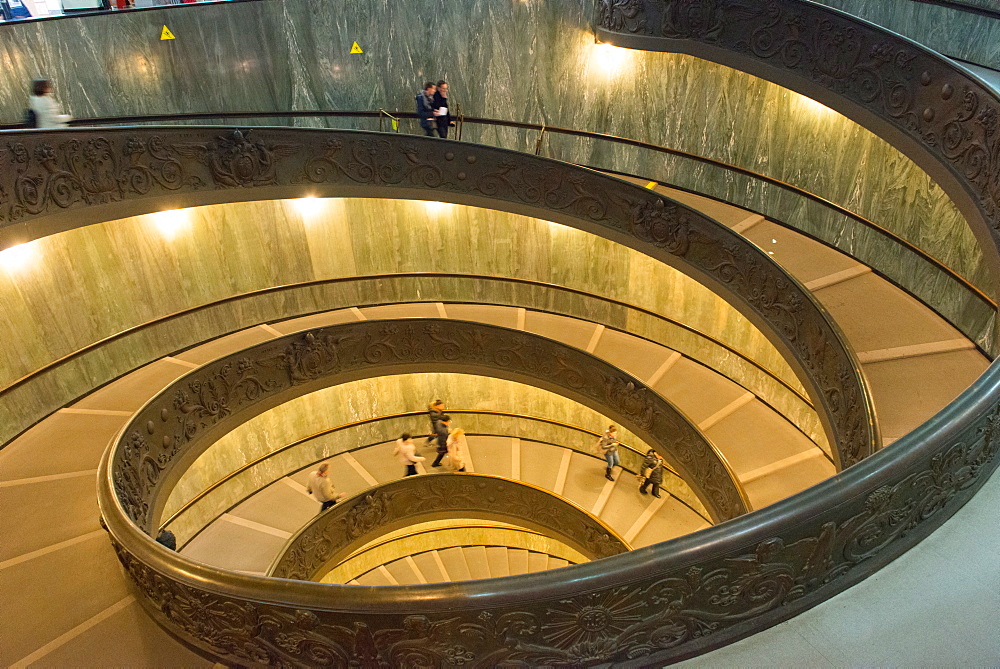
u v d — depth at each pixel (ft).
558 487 51.60
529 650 11.04
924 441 10.81
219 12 39.50
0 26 35.47
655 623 10.71
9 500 25.22
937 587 11.01
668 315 46.50
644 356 46.68
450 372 47.37
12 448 30.30
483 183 40.11
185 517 42.37
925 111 22.91
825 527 10.48
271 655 13.37
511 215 47.57
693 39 33.47
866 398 21.38
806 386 27.86
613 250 46.80
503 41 42.52
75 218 28.55
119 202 30.37
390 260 48.42
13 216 25.72
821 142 34.91
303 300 46.68
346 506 44.83
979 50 29.55
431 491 49.65
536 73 43.19
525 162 39.27
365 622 11.53
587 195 38.91
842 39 26.58
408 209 47.03
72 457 29.30
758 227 38.22
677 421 39.29
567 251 48.14
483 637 11.00
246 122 42.22
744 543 10.19
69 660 15.66
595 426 54.13
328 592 11.73
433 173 39.73
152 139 31.24
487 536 66.39
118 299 36.70
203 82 40.57
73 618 17.31
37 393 32.24
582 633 10.79
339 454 53.42
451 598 10.72
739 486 33.01
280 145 35.81
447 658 11.38
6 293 30.99
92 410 33.68
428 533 65.62
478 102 44.21
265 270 44.29
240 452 46.62
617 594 10.41
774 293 30.50
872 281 31.27
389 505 48.32
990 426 11.93
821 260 33.91
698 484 38.37
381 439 54.85
